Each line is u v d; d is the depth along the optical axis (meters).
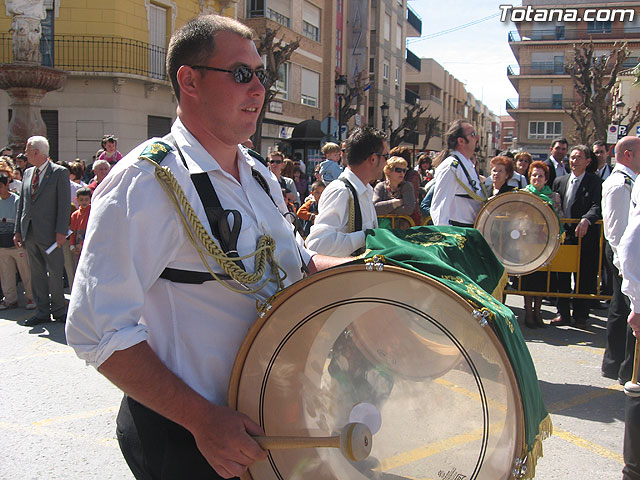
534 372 1.64
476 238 2.23
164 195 1.64
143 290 1.62
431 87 57.31
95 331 1.56
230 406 1.69
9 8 13.58
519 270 5.78
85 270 1.59
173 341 1.70
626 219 4.90
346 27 33.50
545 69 50.25
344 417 1.67
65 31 18.73
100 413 4.43
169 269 1.69
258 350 1.70
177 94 1.80
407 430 1.59
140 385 1.56
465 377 1.50
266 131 24.91
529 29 50.59
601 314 7.86
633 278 2.87
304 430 1.72
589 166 7.37
